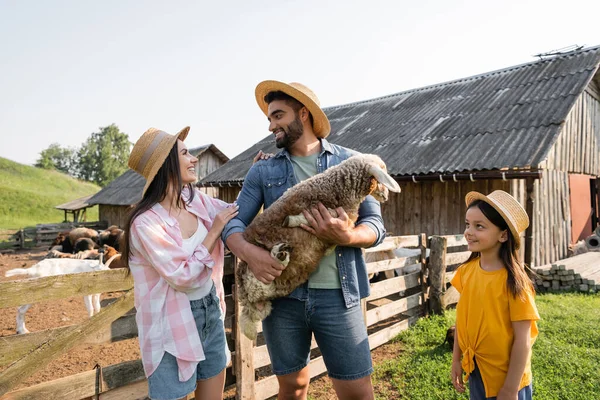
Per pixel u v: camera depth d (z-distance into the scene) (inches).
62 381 108.6
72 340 111.7
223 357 92.2
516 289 90.0
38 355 105.9
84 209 1226.0
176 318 82.0
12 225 1226.0
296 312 89.5
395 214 458.6
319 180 86.5
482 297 96.0
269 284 87.0
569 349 185.2
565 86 437.7
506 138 391.9
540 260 399.2
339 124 666.8
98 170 4005.9
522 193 384.2
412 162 422.9
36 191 1815.9
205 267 86.2
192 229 90.9
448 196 413.4
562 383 153.9
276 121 94.1
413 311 243.3
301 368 94.0
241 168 659.4
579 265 370.0
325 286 88.1
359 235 83.8
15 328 263.4
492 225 95.0
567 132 465.4
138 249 82.3
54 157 4616.1
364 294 95.9
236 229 90.3
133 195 967.6
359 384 89.5
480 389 97.0
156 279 82.7
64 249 585.9
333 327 88.0
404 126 533.3
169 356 81.4
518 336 89.7
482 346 95.6
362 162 87.6
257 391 152.1
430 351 191.6
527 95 459.5
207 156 1057.5
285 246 79.7
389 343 212.1
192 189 96.7
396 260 231.6
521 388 92.0
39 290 103.7
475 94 535.8
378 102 708.7
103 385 115.0
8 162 2167.8
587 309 258.5
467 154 393.4
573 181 484.1
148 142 86.9
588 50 495.2
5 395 100.5
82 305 326.0
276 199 96.6
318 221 79.3
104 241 569.3
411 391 155.2
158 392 79.8
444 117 506.3
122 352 215.6
